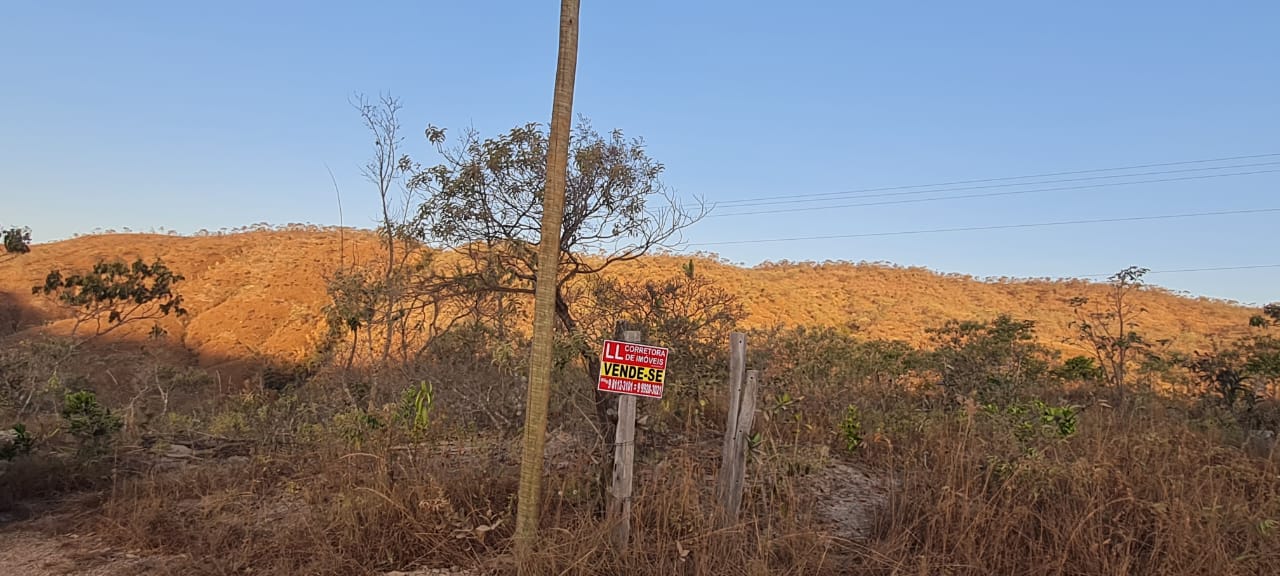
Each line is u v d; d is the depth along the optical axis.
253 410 10.43
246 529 5.79
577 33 4.95
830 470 7.27
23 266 41.06
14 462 7.35
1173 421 9.39
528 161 7.57
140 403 11.80
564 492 5.77
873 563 5.05
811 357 11.73
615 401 5.73
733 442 5.42
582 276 10.30
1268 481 6.07
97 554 5.57
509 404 8.55
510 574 4.80
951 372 12.15
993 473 5.82
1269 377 13.09
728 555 4.88
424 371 10.18
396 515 5.54
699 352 9.00
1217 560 4.70
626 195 7.83
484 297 9.30
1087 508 5.16
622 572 4.77
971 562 4.88
